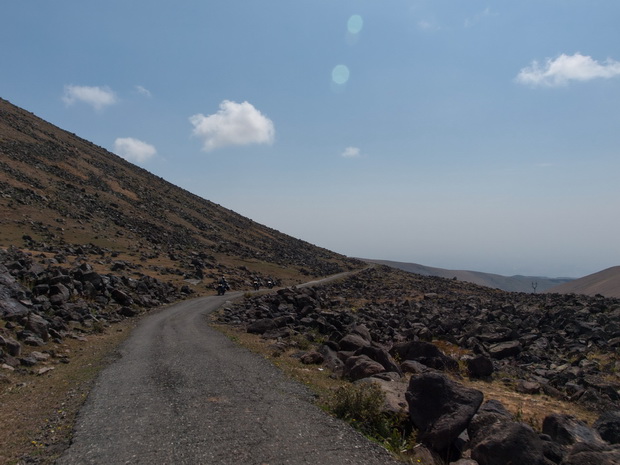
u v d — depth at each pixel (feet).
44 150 369.71
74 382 47.65
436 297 260.62
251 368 52.95
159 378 47.96
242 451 27.40
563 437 32.01
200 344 72.38
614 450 27.71
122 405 37.83
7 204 220.43
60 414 36.22
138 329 90.94
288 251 462.60
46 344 65.82
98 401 39.37
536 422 43.65
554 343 117.08
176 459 26.40
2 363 52.01
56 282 100.73
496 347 105.60
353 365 54.19
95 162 442.09
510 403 57.16
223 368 52.70
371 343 78.23
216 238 384.88
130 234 271.49
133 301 123.75
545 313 165.78
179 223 379.76
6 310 69.87
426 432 31.71
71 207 267.39
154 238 281.95
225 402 37.96
